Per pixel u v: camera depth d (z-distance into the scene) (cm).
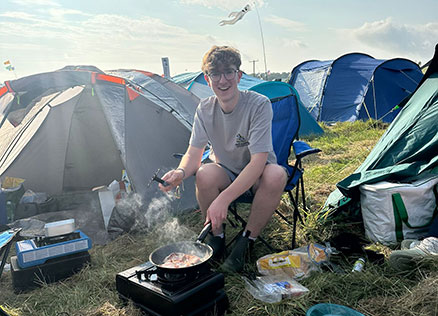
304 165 507
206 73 229
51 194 432
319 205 338
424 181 266
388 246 261
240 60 227
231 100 232
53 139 436
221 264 243
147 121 380
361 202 282
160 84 423
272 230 296
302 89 984
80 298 221
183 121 386
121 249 291
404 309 186
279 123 305
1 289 241
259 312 196
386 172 287
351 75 901
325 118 902
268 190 226
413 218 261
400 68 860
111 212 362
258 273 231
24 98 358
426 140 303
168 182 237
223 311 197
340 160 511
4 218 344
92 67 389
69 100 442
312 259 231
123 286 206
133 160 366
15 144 386
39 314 210
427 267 213
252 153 227
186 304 181
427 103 320
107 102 381
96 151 452
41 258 244
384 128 758
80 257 256
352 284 214
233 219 329
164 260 194
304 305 196
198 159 256
